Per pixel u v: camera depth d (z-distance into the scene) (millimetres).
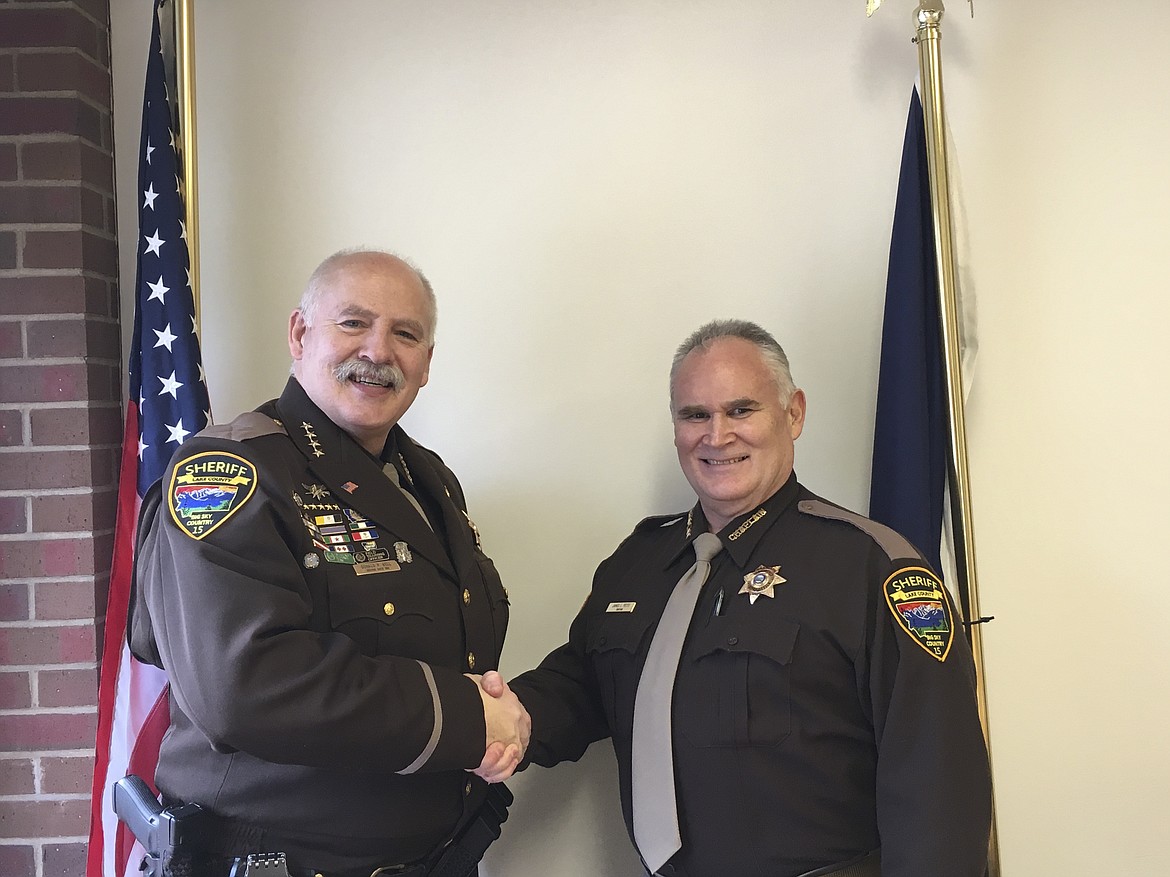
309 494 1306
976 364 1919
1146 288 1916
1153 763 1903
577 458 1951
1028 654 1922
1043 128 1926
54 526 1765
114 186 1922
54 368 1771
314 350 1387
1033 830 1912
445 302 1947
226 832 1229
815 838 1325
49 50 1789
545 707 1578
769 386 1495
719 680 1373
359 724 1147
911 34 1935
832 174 1941
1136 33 1919
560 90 1948
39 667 1759
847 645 1336
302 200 1942
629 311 1948
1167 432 1910
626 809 1513
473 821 1433
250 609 1140
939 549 1808
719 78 1941
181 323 1723
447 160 1947
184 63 1772
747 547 1465
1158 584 1908
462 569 1432
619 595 1606
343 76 1944
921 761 1275
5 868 1755
